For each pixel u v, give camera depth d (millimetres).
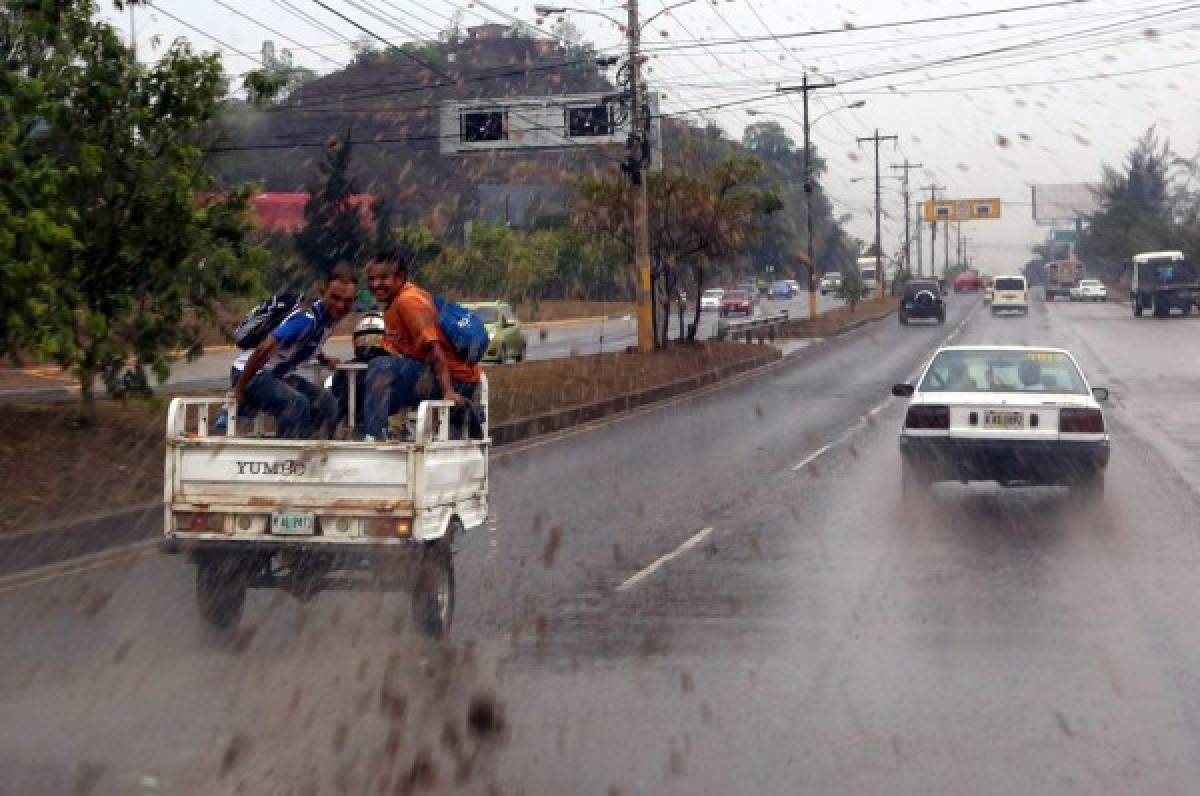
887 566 13508
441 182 89625
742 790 7195
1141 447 23391
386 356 11305
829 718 8492
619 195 46094
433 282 67812
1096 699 8875
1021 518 16344
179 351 20281
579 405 30625
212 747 7871
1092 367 43562
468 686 9258
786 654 10109
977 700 8867
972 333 67500
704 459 22906
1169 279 81375
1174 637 10547
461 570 13500
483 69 87375
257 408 11391
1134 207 126250
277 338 11039
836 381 41375
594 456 23578
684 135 60938
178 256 19266
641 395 34406
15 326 16016
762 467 21703
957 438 16344
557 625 11109
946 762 7637
